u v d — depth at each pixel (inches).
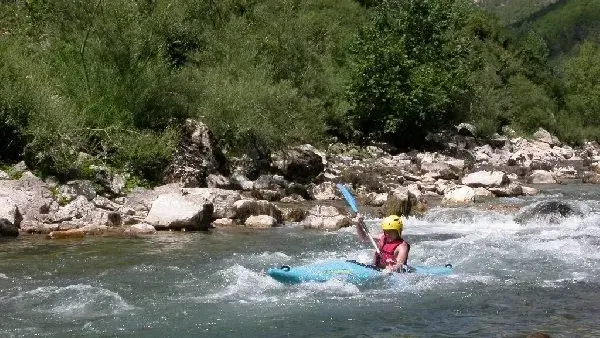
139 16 771.4
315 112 992.9
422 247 458.9
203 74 853.2
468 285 348.2
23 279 350.3
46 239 466.6
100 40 697.0
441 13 1278.3
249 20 1081.4
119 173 615.5
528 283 353.4
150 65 721.6
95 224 514.0
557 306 305.9
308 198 706.2
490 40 1782.7
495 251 442.3
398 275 359.6
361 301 314.3
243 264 398.6
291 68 1066.7
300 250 449.7
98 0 727.7
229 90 791.7
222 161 723.4
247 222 558.6
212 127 753.6
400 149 1172.5
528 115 1652.3
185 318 285.3
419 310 299.4
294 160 780.0
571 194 799.1
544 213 591.8
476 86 1395.2
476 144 1283.2
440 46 1283.2
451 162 990.4
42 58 709.3
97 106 657.0
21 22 791.1
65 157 578.6
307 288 337.7
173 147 653.9
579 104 1897.1
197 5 1015.0
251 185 713.6
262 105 825.5
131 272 370.3
